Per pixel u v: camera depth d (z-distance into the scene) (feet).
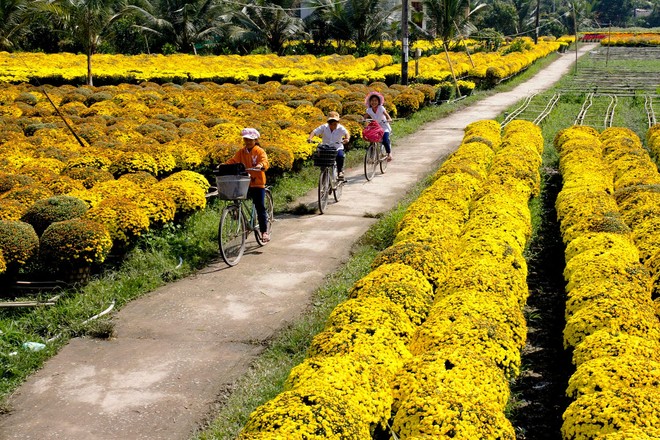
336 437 13.88
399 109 75.56
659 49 200.44
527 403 20.01
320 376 15.94
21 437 17.97
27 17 121.90
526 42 185.78
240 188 30.04
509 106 86.58
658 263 24.54
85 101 75.00
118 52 142.00
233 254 31.24
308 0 163.02
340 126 41.22
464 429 14.16
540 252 33.09
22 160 42.73
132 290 27.55
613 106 81.25
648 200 32.55
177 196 34.22
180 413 19.08
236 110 64.85
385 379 16.42
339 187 42.45
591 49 206.39
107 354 22.48
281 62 121.49
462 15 151.94
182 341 23.38
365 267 29.94
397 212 36.65
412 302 20.71
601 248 25.45
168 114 60.70
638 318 19.24
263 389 20.03
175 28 146.30
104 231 28.37
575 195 33.40
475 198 34.81
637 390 15.07
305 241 34.19
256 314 25.53
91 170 38.99
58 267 27.61
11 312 25.55
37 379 20.89
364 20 151.84
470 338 18.08
